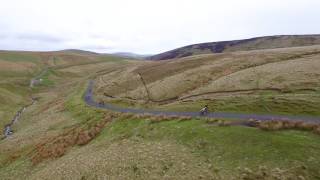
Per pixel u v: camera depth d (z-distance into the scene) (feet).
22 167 178.19
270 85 222.89
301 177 95.55
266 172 100.94
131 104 273.95
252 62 329.11
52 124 257.96
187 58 469.16
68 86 567.18
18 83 586.04
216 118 155.74
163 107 226.38
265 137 119.96
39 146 203.10
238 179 101.65
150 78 388.98
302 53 326.24
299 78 222.07
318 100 166.30
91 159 146.92
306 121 138.82
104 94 377.91
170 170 117.08
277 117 152.15
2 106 398.83
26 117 342.44
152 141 145.89
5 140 250.98
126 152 141.49
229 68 324.39
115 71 616.80
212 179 105.19
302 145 109.60
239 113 167.43
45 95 506.48
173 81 326.44
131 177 120.67
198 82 300.81
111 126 188.14
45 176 148.97
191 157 121.49
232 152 116.78
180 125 153.28
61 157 169.37
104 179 125.29
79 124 231.30
